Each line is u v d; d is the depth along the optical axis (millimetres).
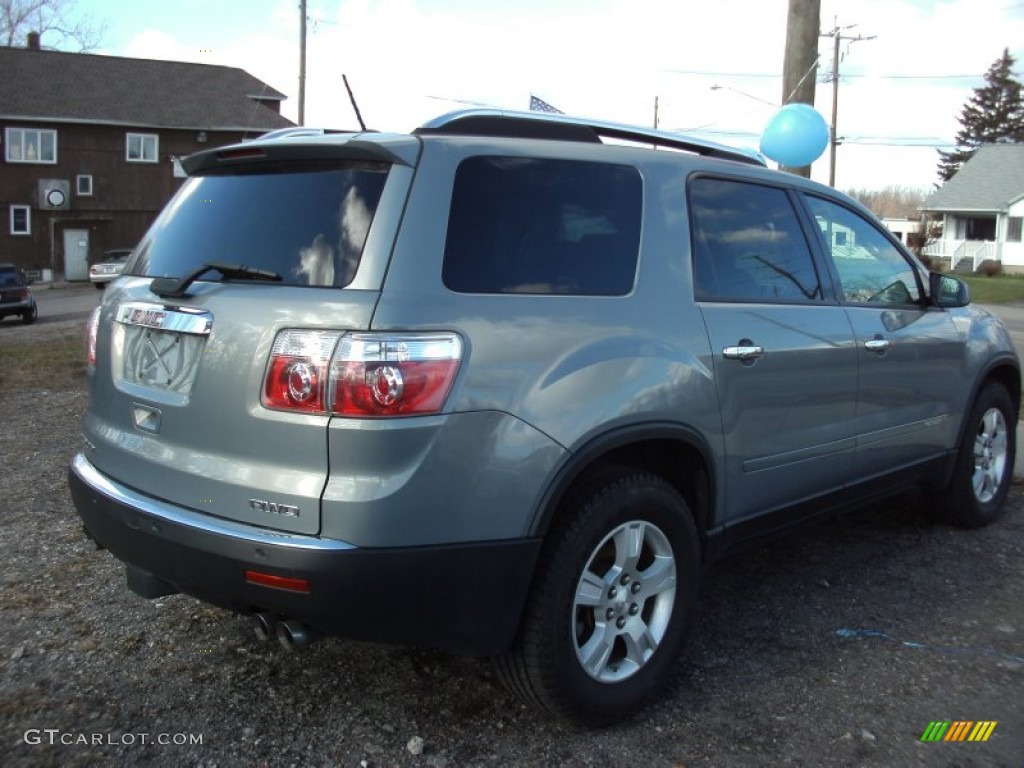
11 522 4980
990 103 70625
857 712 3205
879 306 4383
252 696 3225
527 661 2889
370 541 2561
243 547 2641
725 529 3559
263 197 3066
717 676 3471
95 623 3768
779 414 3689
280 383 2635
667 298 3301
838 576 4512
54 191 41250
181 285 2945
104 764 2791
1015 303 29609
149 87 43500
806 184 4207
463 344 2688
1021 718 3180
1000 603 4191
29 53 42719
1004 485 5445
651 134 3652
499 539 2740
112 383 3244
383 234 2707
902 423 4473
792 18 8039
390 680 3375
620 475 3086
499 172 3010
